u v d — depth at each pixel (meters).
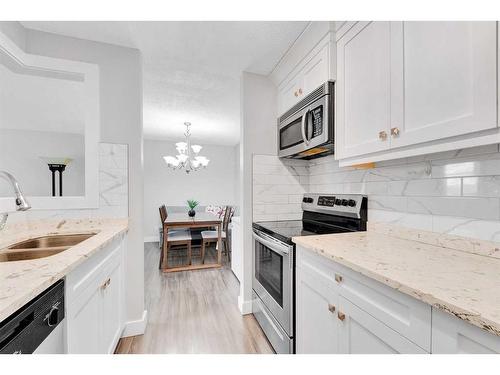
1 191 1.48
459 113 0.81
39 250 1.15
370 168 1.54
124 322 1.67
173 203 5.66
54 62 1.62
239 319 1.99
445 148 0.88
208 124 4.09
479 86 0.75
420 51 0.95
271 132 2.21
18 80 1.59
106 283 1.26
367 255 0.97
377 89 1.15
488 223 0.95
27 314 0.63
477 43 0.76
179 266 3.44
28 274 0.72
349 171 1.76
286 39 1.69
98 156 1.71
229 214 3.96
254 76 2.18
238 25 1.54
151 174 5.49
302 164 2.29
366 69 1.22
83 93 1.71
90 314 1.06
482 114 0.75
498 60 0.71
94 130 1.70
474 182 1.00
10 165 1.54
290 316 1.37
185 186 5.75
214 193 5.95
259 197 2.15
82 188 1.71
